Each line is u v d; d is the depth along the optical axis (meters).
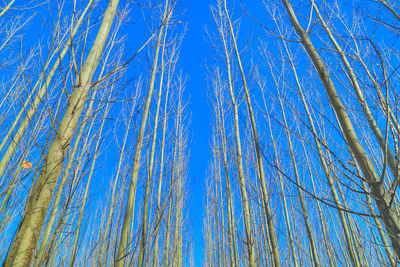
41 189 1.42
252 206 5.88
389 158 2.30
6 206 2.33
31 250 1.30
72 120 1.66
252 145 5.62
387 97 1.66
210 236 11.83
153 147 3.82
